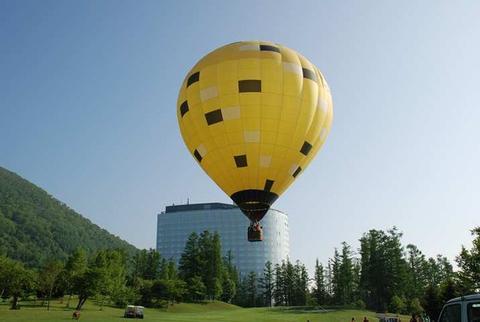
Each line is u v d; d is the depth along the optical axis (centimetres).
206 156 2522
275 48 2519
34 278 6988
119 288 8100
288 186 2569
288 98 2398
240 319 6297
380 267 9762
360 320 7288
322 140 2608
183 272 10888
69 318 5028
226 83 2397
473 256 4022
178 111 2652
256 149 2403
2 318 4797
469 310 977
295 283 12219
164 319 5588
